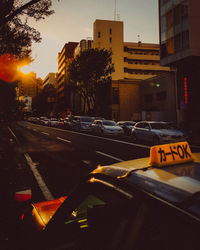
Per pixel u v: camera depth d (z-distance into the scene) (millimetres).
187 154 1213
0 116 29328
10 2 5902
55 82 128375
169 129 12844
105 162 7871
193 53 23391
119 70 66938
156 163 1115
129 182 1027
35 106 102500
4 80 9789
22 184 5227
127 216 925
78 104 64125
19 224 2020
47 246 1271
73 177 5871
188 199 786
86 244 1113
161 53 28547
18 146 12641
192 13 23484
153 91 41281
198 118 24391
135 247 830
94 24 67750
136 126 14914
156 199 855
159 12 29062
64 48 88250
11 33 7578
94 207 1155
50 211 1915
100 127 20438
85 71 37062
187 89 25828
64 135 20250
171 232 772
